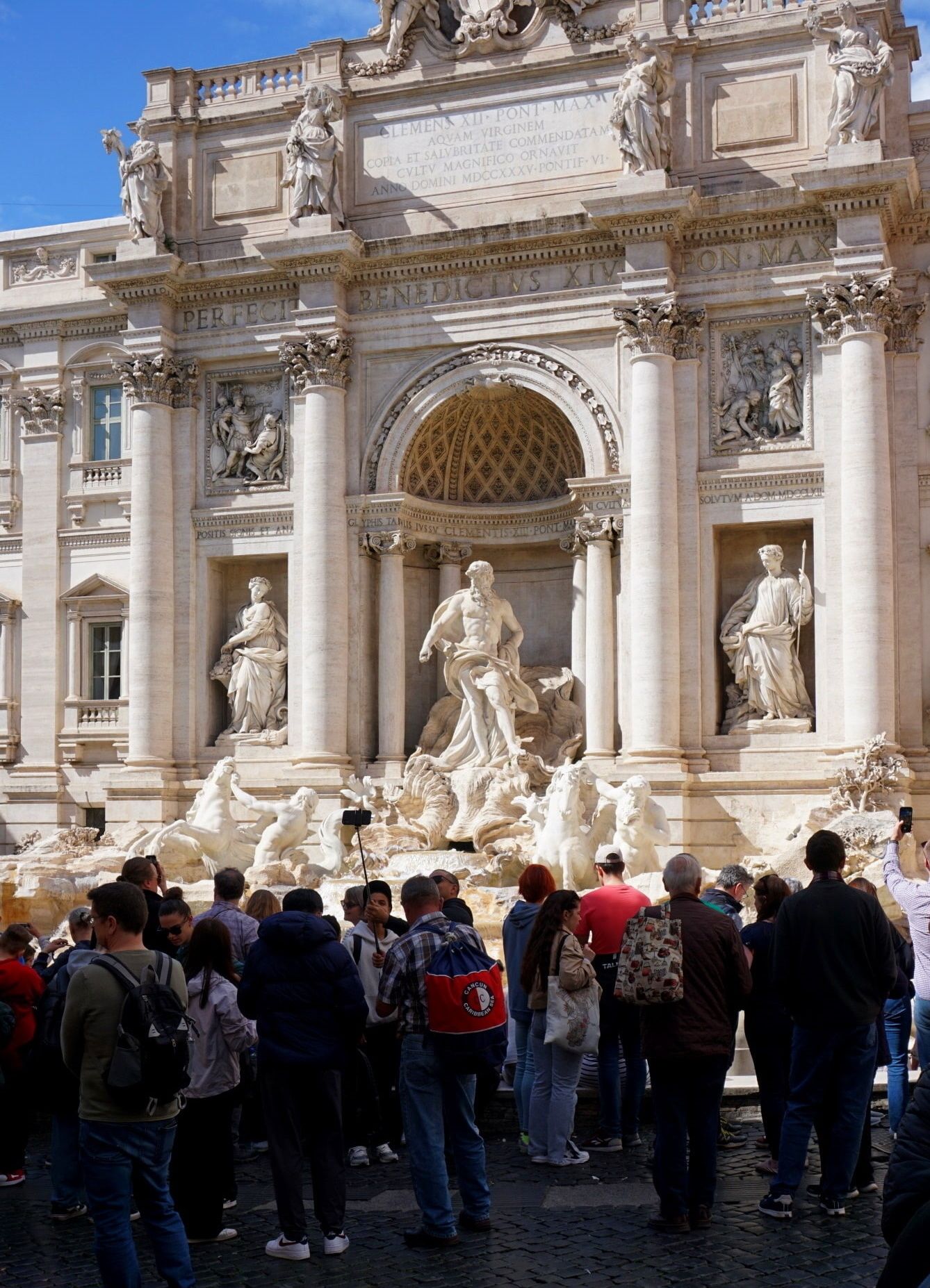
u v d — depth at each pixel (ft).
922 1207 23.16
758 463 127.34
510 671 133.18
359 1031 47.91
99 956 40.83
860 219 123.34
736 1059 75.10
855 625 121.29
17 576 155.02
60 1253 49.29
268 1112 47.60
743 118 130.52
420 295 137.49
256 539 141.59
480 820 124.47
